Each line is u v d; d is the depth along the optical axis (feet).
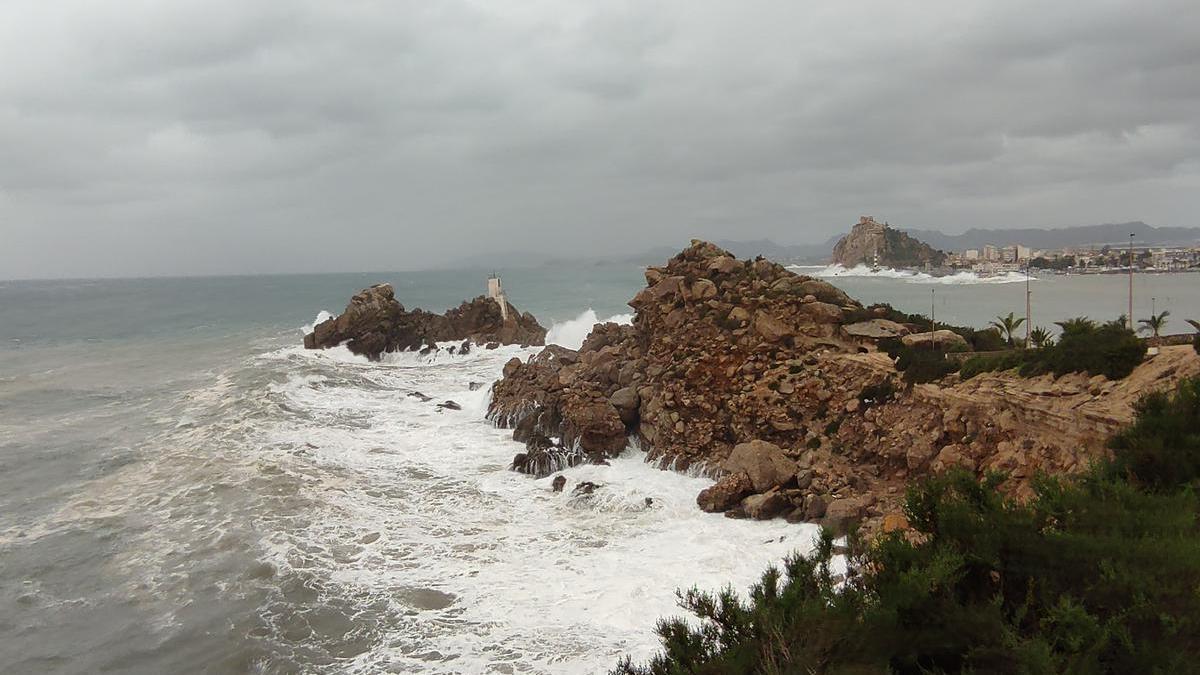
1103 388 70.28
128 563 77.46
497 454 121.19
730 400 112.06
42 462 115.85
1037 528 36.19
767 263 144.25
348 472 109.19
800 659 33.40
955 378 91.97
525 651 58.54
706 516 89.92
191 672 57.52
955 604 32.09
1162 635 29.30
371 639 61.26
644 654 56.75
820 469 91.81
